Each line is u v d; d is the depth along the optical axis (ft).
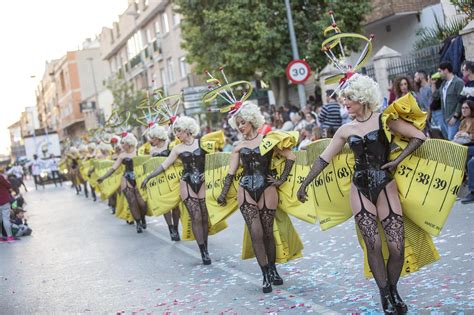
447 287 20.97
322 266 26.71
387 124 18.51
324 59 74.95
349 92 18.51
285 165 24.18
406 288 21.71
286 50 74.49
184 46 86.28
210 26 78.84
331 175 20.39
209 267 30.07
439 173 18.56
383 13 80.43
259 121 24.40
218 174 26.99
